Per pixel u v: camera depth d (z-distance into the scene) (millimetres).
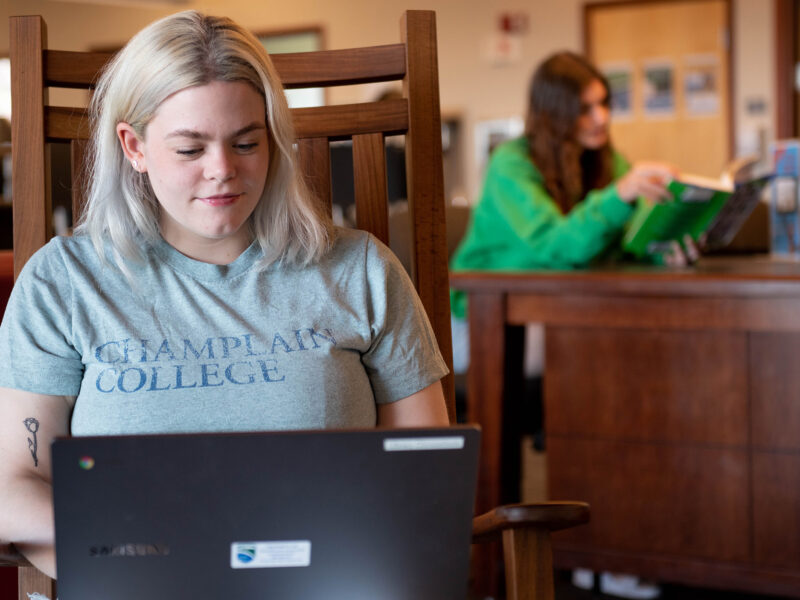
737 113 5668
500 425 2158
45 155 1273
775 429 1958
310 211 1147
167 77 1010
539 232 2539
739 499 2004
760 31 5578
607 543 2133
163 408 1050
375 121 1333
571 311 2088
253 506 816
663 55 5777
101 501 805
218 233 1058
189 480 806
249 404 1062
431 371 1178
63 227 2561
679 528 2061
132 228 1119
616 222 2371
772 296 1912
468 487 831
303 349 1093
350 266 1163
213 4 6426
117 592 834
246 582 837
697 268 2275
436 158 1335
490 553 2205
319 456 809
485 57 6051
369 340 1142
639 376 2061
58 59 1276
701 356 2004
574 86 2641
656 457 2064
